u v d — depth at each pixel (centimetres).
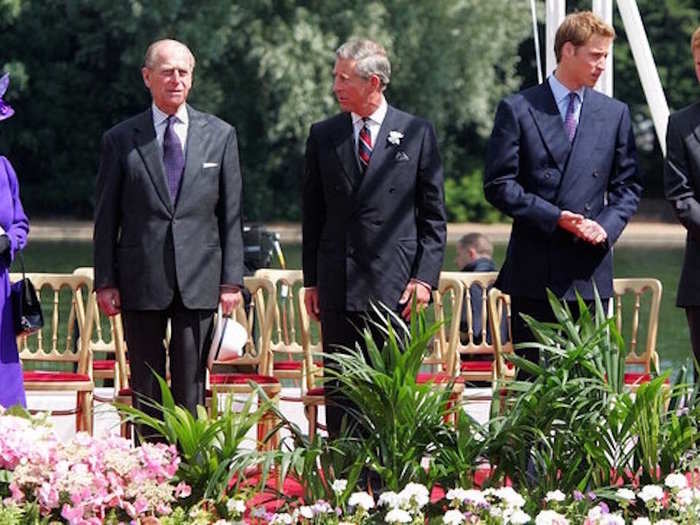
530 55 8638
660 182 8438
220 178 1430
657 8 8544
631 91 8538
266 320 1633
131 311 1416
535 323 1241
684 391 1220
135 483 1108
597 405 1207
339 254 1426
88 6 7588
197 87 7538
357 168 1421
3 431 1099
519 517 1078
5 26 7831
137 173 1409
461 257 2102
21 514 1065
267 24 7338
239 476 1158
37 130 7962
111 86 7981
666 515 1128
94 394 1709
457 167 8125
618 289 1692
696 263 1398
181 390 1419
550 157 1404
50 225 7575
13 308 1409
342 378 1202
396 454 1190
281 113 7194
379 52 1413
